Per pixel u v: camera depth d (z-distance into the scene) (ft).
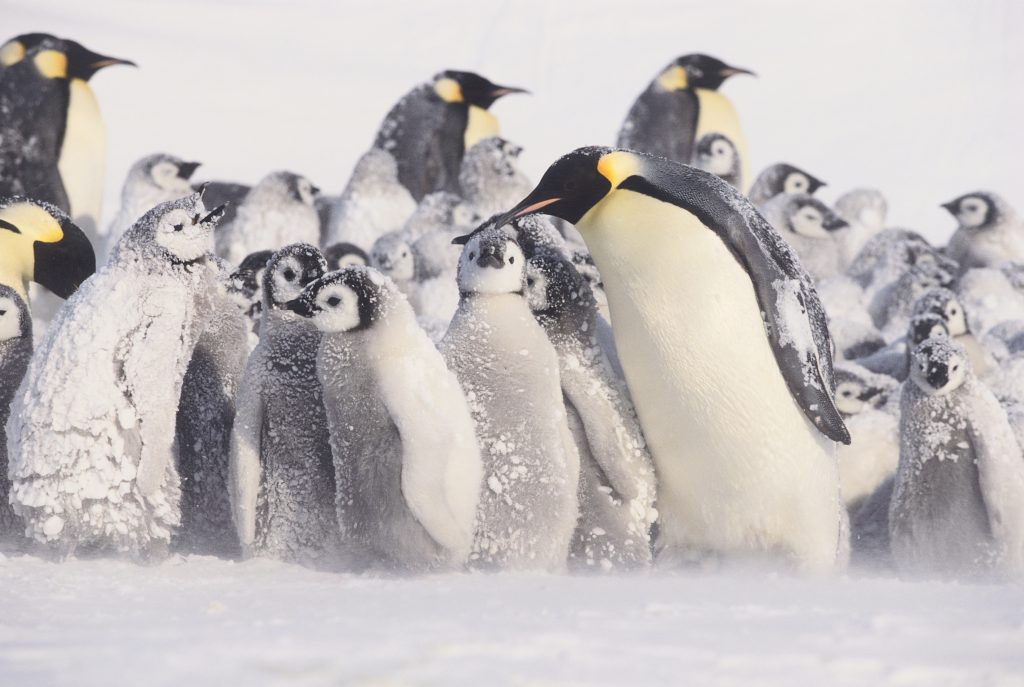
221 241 109.09
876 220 141.18
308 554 49.16
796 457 51.90
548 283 50.98
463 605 36.19
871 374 70.18
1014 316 97.66
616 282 52.24
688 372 51.34
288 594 39.01
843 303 98.73
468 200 118.83
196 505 52.34
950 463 55.93
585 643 29.22
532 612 34.35
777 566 52.90
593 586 41.68
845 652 28.91
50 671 26.07
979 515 55.88
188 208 47.42
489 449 47.85
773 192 139.74
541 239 54.39
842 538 55.52
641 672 26.55
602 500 50.01
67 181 110.73
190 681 25.12
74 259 62.28
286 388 49.39
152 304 46.78
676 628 31.55
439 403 45.93
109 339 46.34
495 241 48.60
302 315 46.60
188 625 32.04
